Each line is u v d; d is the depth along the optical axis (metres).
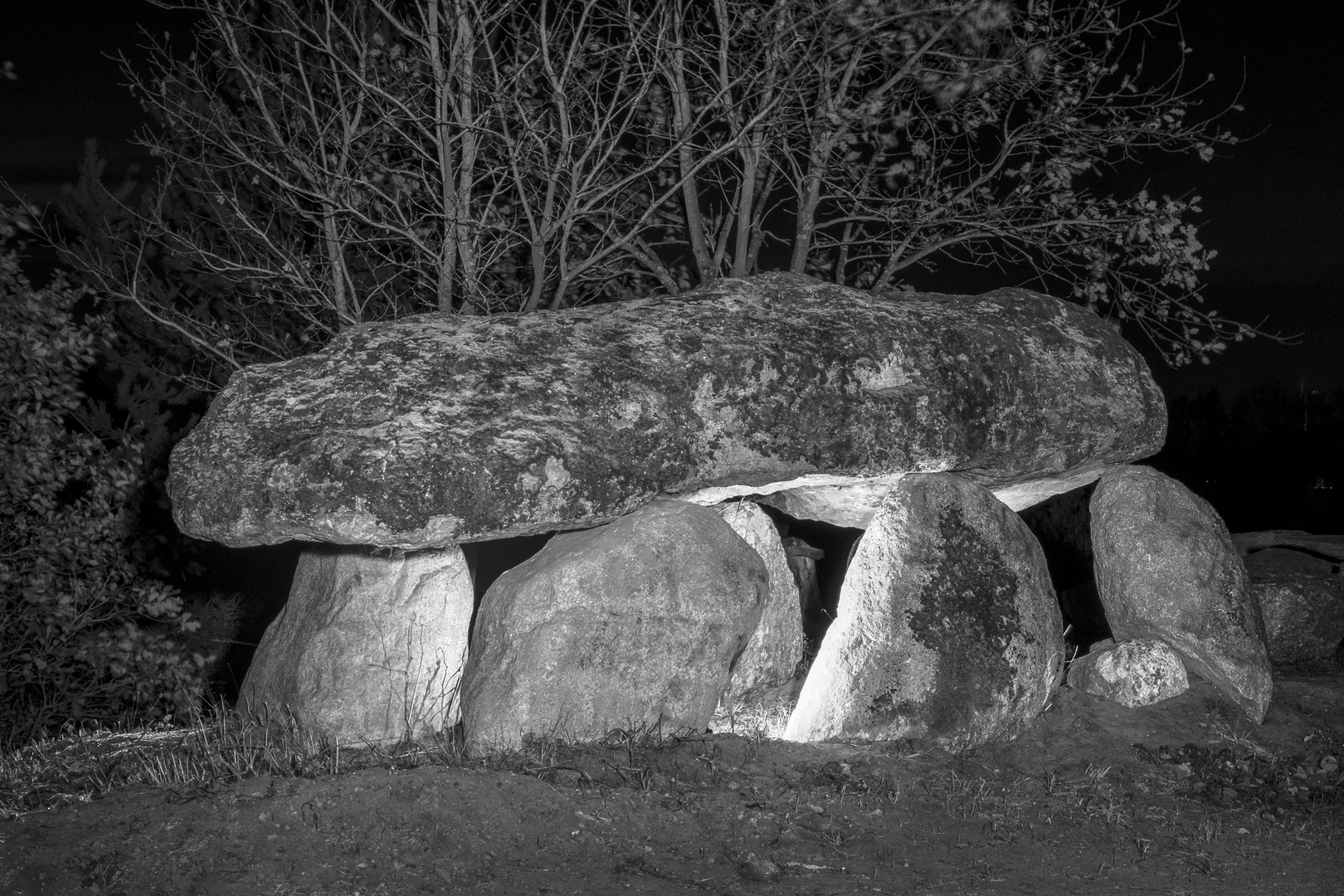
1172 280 10.14
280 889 5.02
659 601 6.87
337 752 6.51
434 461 6.43
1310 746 7.60
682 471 7.12
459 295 10.02
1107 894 5.31
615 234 10.30
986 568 7.52
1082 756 7.17
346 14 10.01
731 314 7.73
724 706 7.91
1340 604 9.50
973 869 5.52
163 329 11.61
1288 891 5.39
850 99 10.07
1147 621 7.98
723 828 5.74
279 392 6.98
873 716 7.08
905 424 7.59
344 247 10.59
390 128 9.91
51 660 9.77
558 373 7.08
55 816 5.59
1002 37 9.99
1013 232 10.22
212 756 6.56
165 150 9.86
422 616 7.39
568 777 6.06
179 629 10.35
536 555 7.52
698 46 9.77
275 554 14.00
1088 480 8.93
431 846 5.36
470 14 9.54
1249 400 30.70
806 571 10.24
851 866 5.48
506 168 9.55
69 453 9.59
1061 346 8.34
